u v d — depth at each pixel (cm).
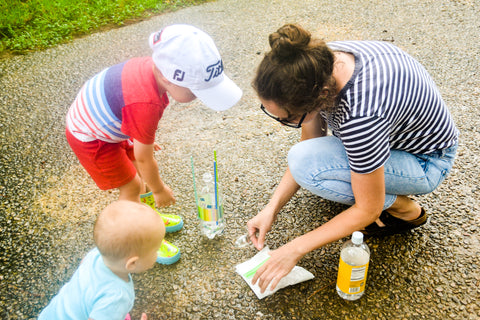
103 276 144
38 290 186
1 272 194
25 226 218
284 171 242
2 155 267
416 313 166
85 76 341
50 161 262
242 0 457
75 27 416
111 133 171
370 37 357
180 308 175
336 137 180
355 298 172
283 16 412
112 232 137
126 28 413
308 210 217
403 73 146
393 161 170
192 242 205
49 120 296
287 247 164
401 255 189
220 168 247
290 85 126
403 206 186
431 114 159
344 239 200
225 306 174
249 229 191
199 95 160
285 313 170
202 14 431
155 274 190
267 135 271
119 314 143
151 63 166
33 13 429
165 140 273
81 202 232
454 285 175
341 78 142
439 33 355
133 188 197
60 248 206
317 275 184
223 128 280
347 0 432
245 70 333
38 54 377
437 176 180
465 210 208
